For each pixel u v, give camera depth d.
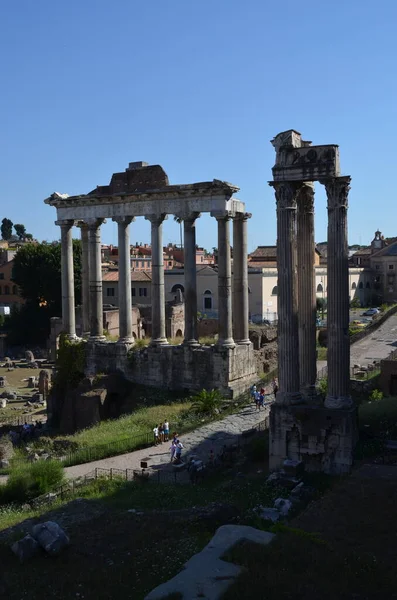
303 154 29.91
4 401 67.19
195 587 16.20
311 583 16.38
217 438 39.31
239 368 49.91
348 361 30.20
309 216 32.72
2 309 123.88
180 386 50.78
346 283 29.77
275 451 31.05
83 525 23.56
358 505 22.45
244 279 51.53
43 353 99.06
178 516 24.22
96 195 53.25
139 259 140.75
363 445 30.28
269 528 20.70
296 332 31.12
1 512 29.47
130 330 54.06
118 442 39.81
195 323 50.84
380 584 16.41
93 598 17.36
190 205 49.62
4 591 18.09
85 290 59.25
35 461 37.88
